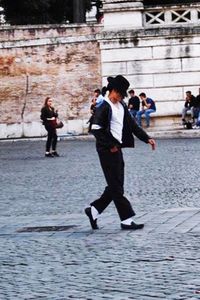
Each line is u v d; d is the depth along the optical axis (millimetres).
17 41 43094
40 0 50438
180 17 42000
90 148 34719
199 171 23047
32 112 43438
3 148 37406
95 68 42781
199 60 41906
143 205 16859
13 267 10930
